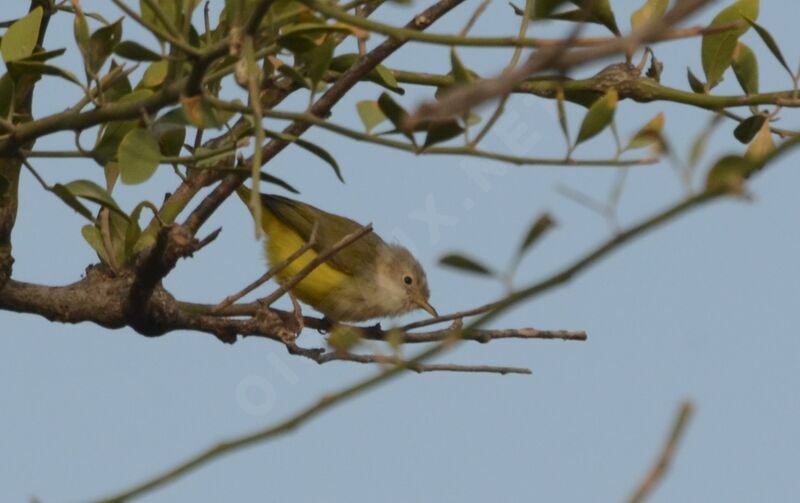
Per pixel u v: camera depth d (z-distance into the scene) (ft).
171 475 16.16
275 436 15.72
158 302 31.07
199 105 22.97
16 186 30.07
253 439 15.88
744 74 32.32
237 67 21.59
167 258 29.19
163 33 22.06
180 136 31.12
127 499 16.12
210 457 16.03
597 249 13.84
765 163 12.89
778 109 31.60
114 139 26.76
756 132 32.01
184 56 24.14
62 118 25.20
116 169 31.71
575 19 29.91
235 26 22.58
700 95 32.27
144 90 27.61
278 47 23.66
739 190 12.84
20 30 27.68
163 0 27.45
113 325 31.65
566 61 11.48
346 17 19.60
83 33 25.34
